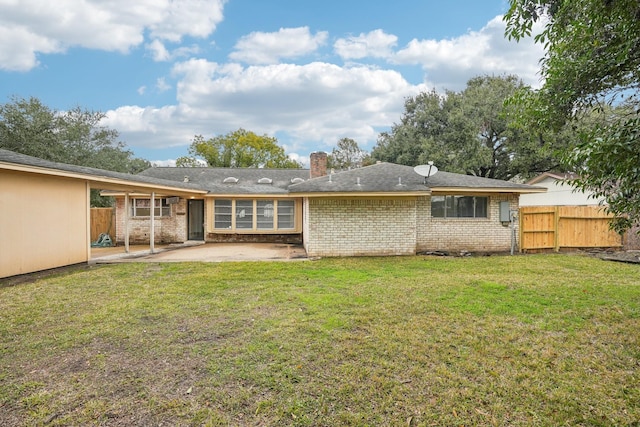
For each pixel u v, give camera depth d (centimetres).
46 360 352
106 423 253
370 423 251
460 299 552
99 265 923
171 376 319
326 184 1098
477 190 1120
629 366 332
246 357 355
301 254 1149
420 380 308
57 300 567
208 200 1532
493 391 290
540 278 705
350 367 332
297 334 413
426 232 1168
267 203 1564
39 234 812
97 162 2220
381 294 589
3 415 262
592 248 1171
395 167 1327
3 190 733
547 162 2258
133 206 1525
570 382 304
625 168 268
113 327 441
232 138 3734
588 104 380
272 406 272
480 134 2505
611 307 503
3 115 1825
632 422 251
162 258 1059
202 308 520
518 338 397
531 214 1161
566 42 352
